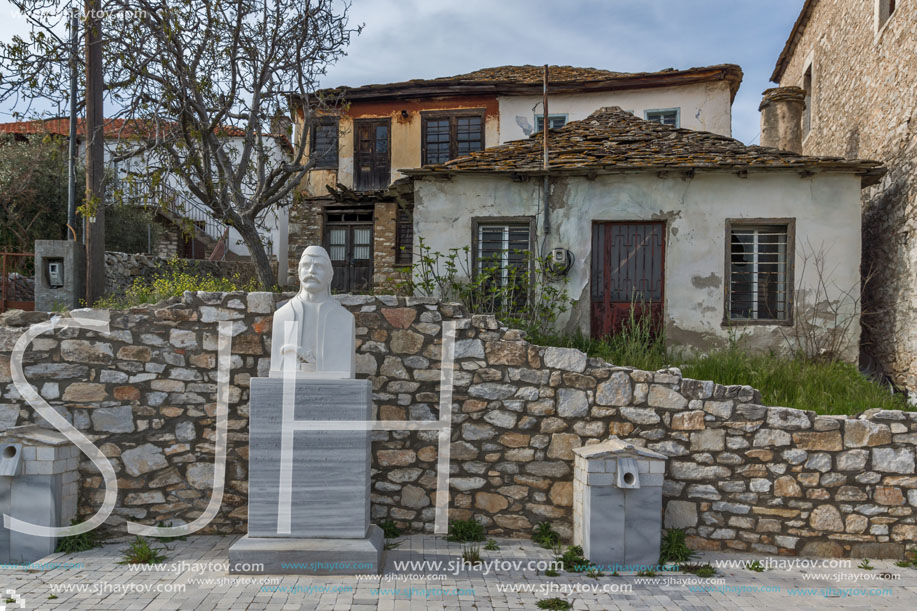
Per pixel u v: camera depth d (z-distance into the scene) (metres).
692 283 8.34
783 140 12.37
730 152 8.53
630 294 8.55
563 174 8.42
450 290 8.54
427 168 8.54
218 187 9.16
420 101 15.89
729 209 8.28
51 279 7.86
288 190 9.45
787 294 8.20
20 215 13.58
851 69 10.32
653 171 8.28
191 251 19.28
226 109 8.79
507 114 15.52
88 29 7.96
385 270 15.23
